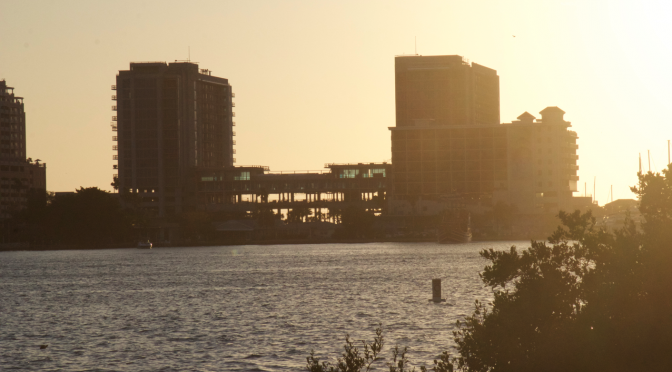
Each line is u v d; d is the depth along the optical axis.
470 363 42.91
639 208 44.91
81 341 94.56
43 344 92.25
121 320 114.25
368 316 110.19
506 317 41.97
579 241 44.34
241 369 75.94
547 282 42.22
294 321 107.44
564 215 45.31
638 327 38.94
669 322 38.91
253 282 184.62
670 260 40.28
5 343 93.75
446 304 122.62
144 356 83.62
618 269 40.94
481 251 45.44
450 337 90.25
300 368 75.81
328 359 79.62
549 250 44.22
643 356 38.78
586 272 42.34
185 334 98.12
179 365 78.56
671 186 44.00
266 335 95.56
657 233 41.78
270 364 77.94
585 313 40.16
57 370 77.31
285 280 188.88
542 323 41.75
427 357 78.94
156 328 104.38
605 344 39.12
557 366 39.69
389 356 79.94
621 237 42.22
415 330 95.94
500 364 41.16
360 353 81.94
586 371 39.25
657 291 40.00
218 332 99.00
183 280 198.38
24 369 78.06
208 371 75.44
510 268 44.00
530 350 41.16
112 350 87.62
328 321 106.31
